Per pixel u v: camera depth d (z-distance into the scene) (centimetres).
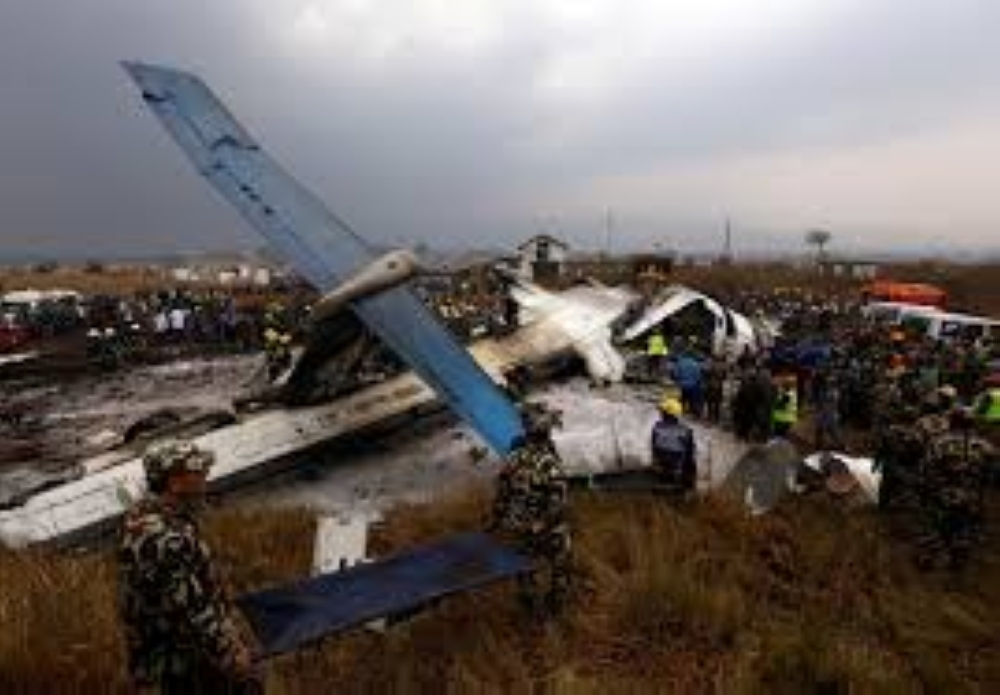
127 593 453
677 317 2386
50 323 3372
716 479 1374
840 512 1219
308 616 595
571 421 1543
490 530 768
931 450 1063
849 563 1034
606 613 837
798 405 1839
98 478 1176
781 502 1248
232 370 2494
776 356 2058
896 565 1038
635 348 2291
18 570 820
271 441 1299
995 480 1380
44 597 698
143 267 11300
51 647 610
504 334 1866
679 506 1157
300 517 1102
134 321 3112
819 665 722
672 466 1182
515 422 1158
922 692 730
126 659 606
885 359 2136
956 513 1043
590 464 1238
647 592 845
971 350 2291
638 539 991
